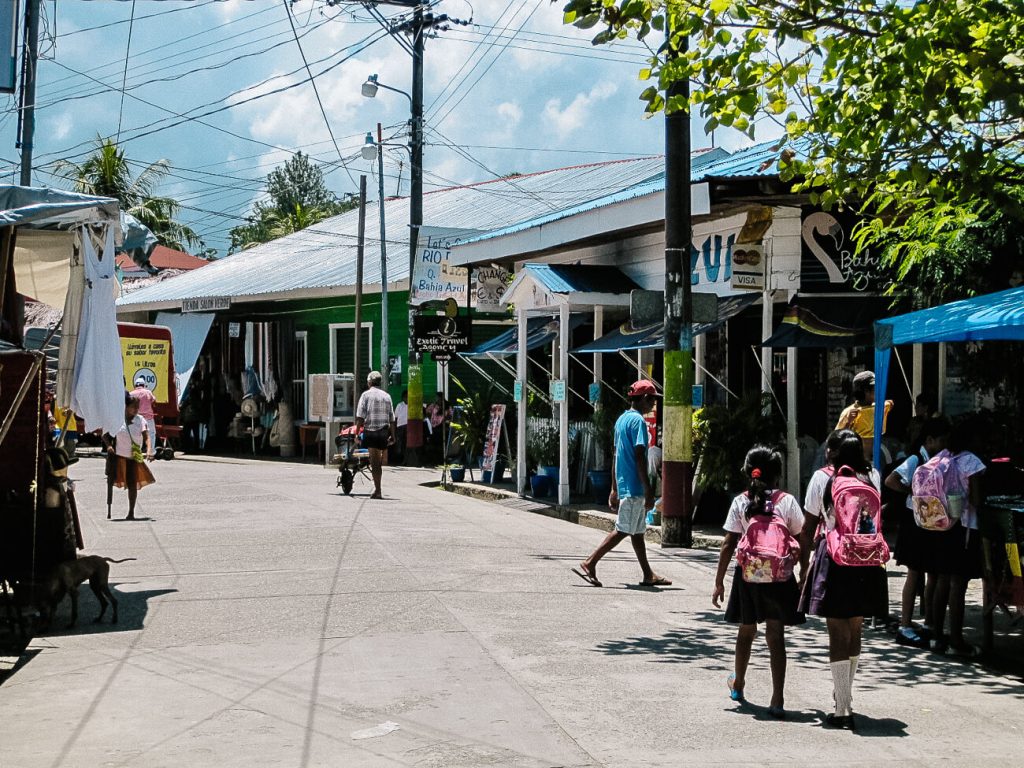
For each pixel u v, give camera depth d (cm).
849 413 1298
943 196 982
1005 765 616
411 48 2872
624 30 888
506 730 662
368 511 1788
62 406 1062
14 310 1177
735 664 761
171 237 5219
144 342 3102
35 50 1992
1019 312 888
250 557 1311
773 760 617
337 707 709
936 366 1529
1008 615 955
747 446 1590
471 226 3453
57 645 901
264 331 3697
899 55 870
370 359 3366
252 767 591
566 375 1916
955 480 901
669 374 1510
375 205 4428
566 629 954
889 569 1319
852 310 1529
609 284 1967
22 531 991
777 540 711
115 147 4469
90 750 622
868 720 705
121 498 1972
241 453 3634
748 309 1788
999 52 814
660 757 618
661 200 1711
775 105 985
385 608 1023
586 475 2053
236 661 832
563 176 3644
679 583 1208
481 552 1377
